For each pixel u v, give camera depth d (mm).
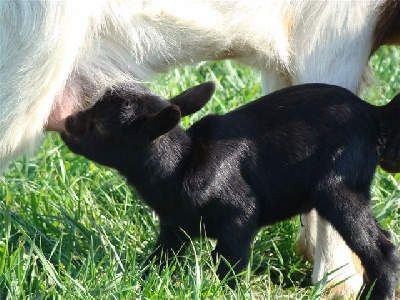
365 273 5930
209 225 5883
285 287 6648
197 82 9336
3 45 5723
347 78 6480
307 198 6047
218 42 6426
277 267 6797
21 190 7312
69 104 6129
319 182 5918
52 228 6660
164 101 5961
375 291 5898
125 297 5629
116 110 5855
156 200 5930
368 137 5988
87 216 6973
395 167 6223
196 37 6340
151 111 5855
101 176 7633
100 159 5969
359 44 6473
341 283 6352
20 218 6664
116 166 5965
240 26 6363
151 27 6203
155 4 6180
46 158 7773
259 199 5938
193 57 6469
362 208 5895
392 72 9586
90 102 6156
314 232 6844
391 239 6305
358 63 6508
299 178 5961
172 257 6098
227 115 6062
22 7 5676
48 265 5820
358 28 6434
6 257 5984
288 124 5988
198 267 5715
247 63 6684
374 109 6121
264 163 5930
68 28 5723
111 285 5699
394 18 6566
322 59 6457
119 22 6066
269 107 6078
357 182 5953
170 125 5695
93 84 6164
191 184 5785
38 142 6148
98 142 5918
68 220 6703
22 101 5820
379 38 6645
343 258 6535
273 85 6793
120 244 6492
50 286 5828
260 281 6363
